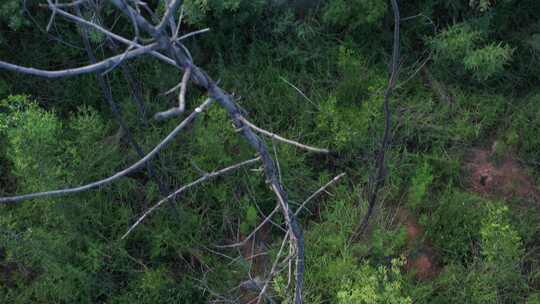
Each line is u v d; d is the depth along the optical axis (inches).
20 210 188.7
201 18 207.2
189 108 216.2
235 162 201.9
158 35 91.1
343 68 216.5
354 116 208.1
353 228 195.0
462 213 193.0
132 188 203.2
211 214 202.7
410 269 189.2
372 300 153.6
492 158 210.1
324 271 184.2
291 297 179.3
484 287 175.8
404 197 201.8
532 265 190.1
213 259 195.9
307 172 204.5
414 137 213.5
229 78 221.1
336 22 221.6
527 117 213.3
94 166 198.2
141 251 198.2
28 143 159.3
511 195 203.9
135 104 215.6
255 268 194.2
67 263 178.7
